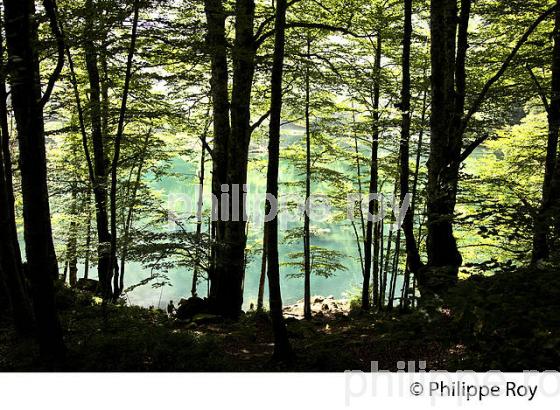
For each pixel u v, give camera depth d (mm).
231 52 8906
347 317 11031
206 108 12211
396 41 11523
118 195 12203
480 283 5074
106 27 6770
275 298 6266
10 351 6137
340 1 11172
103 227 12461
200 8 9414
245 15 8828
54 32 5469
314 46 12016
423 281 8641
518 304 4426
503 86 9953
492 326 4348
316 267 13844
